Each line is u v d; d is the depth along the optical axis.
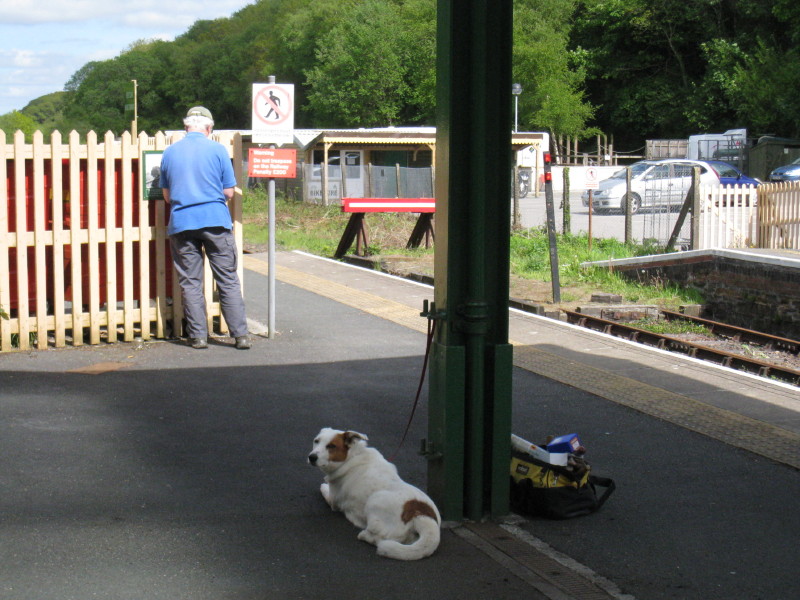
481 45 4.86
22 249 8.83
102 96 112.12
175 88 107.31
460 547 4.79
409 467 6.04
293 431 6.73
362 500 4.94
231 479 5.73
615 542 4.93
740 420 7.18
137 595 4.18
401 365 8.80
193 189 8.87
